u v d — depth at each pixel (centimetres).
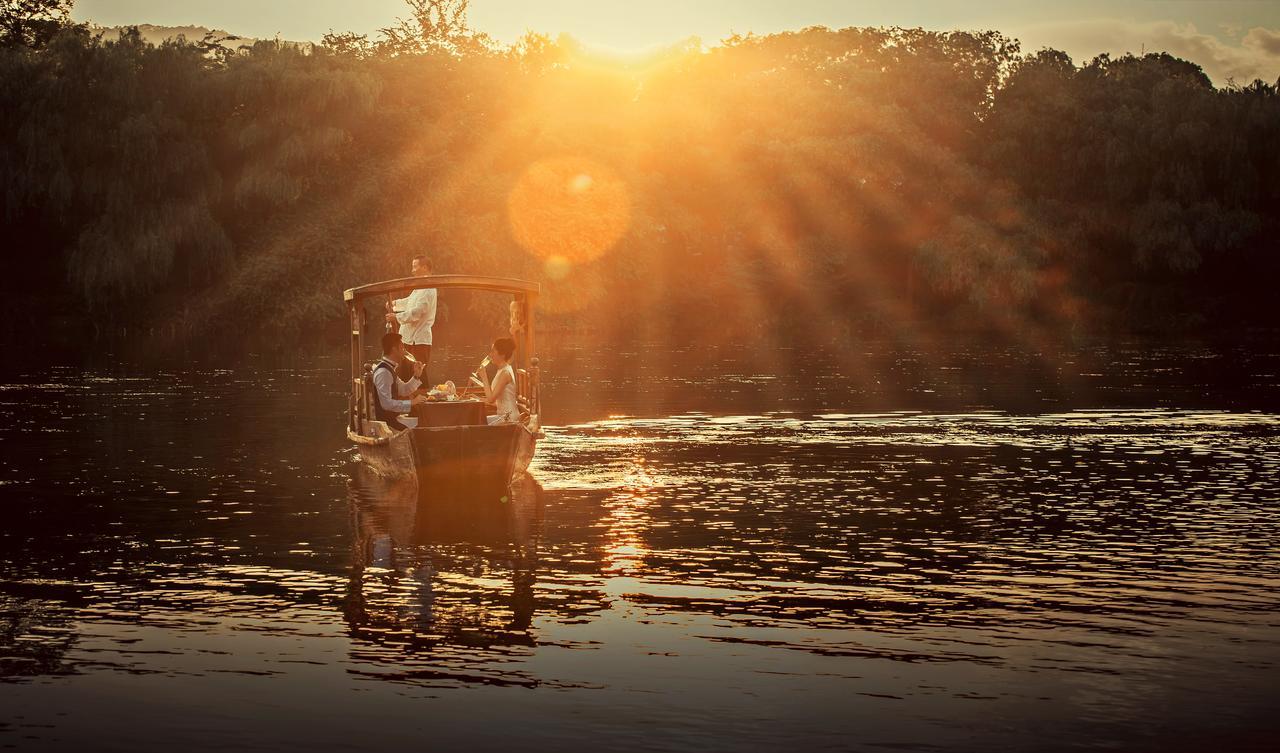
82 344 4391
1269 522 1166
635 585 932
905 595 903
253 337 4622
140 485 1395
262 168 4509
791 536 1109
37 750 625
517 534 1120
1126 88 5581
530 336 1642
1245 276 5569
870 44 6025
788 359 3806
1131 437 1839
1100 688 704
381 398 1469
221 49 4950
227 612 862
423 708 679
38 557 1029
